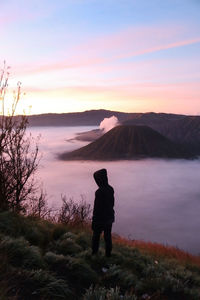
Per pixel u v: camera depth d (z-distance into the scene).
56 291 5.44
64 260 6.64
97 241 7.50
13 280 5.24
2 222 7.40
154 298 6.04
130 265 7.80
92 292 5.63
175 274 8.09
